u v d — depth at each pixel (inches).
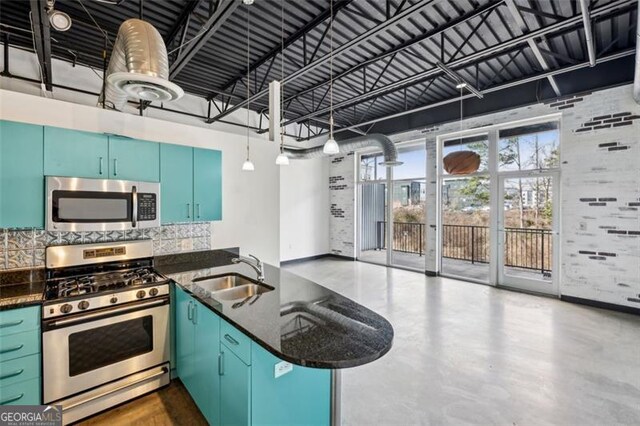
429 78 184.1
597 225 162.1
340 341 53.7
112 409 85.7
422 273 245.0
